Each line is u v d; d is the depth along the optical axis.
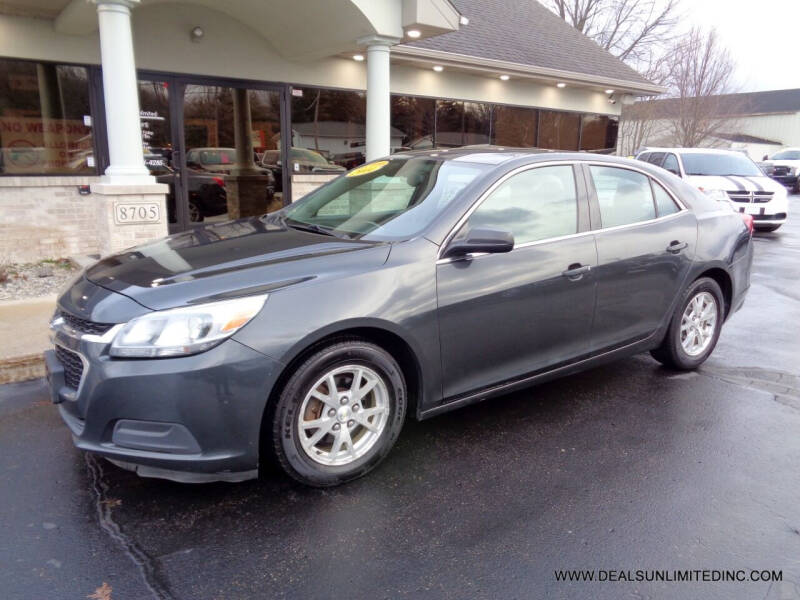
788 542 2.68
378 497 2.98
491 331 3.42
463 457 3.38
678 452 3.47
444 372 3.30
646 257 4.12
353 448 3.07
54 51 7.92
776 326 6.17
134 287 2.87
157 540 2.61
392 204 3.73
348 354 2.94
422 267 3.16
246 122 9.95
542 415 3.94
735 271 4.80
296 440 2.87
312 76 10.49
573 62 15.12
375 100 8.55
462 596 2.31
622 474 3.22
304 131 10.65
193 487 3.02
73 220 8.38
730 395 4.31
